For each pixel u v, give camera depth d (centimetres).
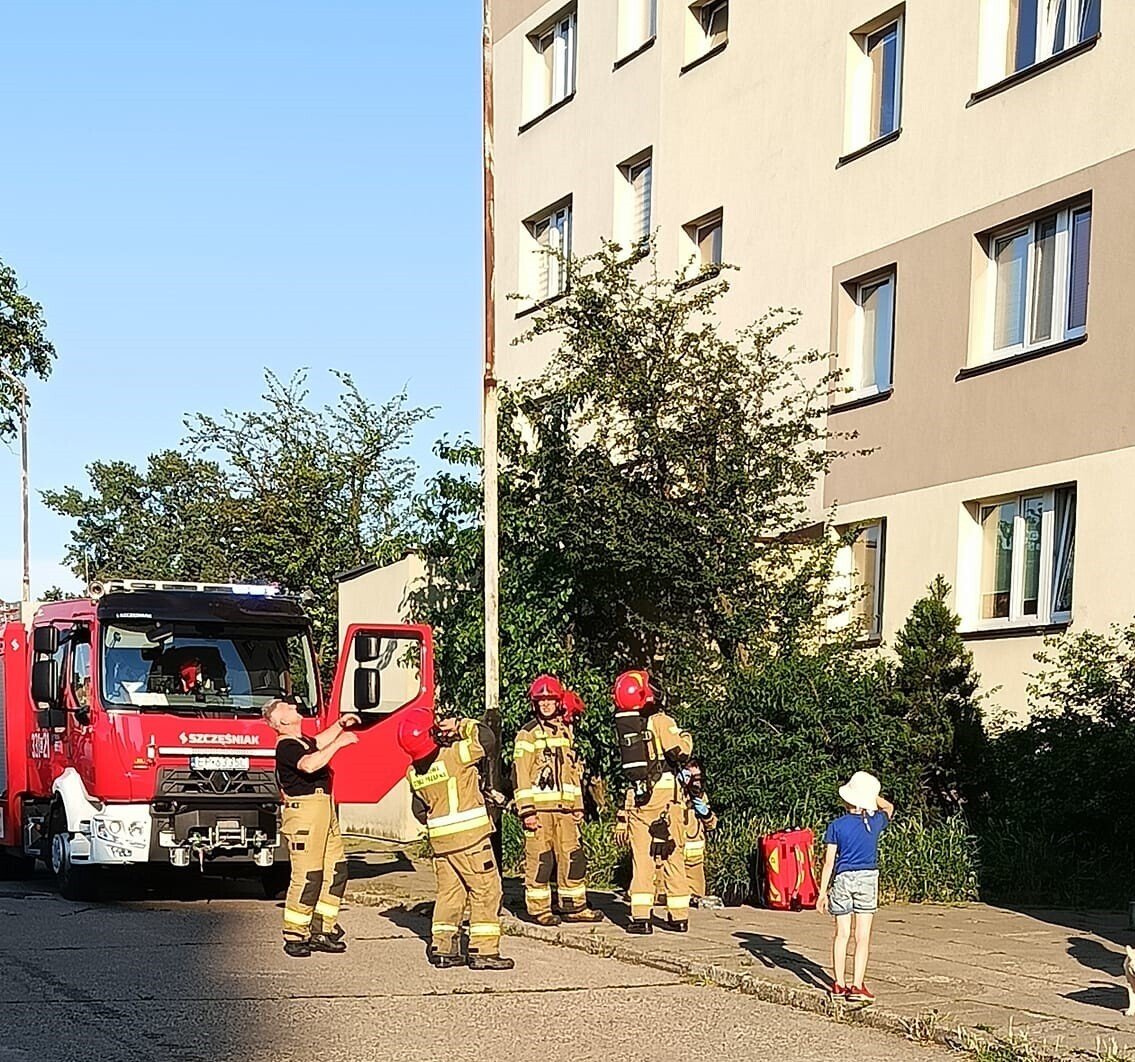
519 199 2789
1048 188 1720
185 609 1542
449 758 1102
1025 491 1727
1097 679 1489
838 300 2025
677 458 1728
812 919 1295
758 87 2203
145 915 1402
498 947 1114
